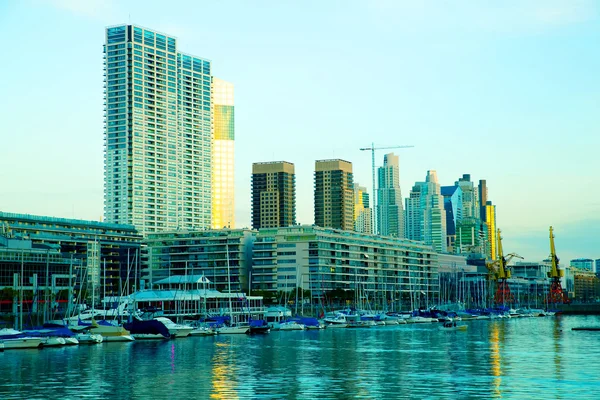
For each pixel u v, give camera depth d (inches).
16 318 7613.2
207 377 4473.4
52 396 3794.3
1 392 3924.7
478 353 6003.9
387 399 3624.5
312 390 3924.7
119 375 4579.2
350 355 5851.4
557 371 4677.7
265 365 5123.0
